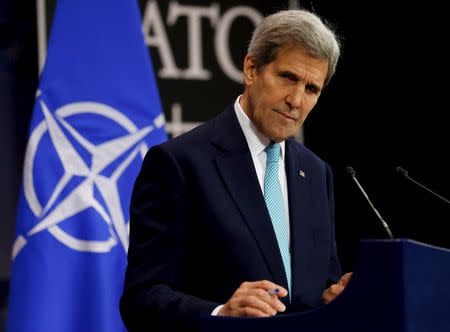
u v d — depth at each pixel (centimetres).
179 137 604
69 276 856
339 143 1155
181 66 1091
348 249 1138
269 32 583
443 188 1095
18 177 1071
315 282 595
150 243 573
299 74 573
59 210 864
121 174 891
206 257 572
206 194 579
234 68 1112
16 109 1075
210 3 1109
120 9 928
